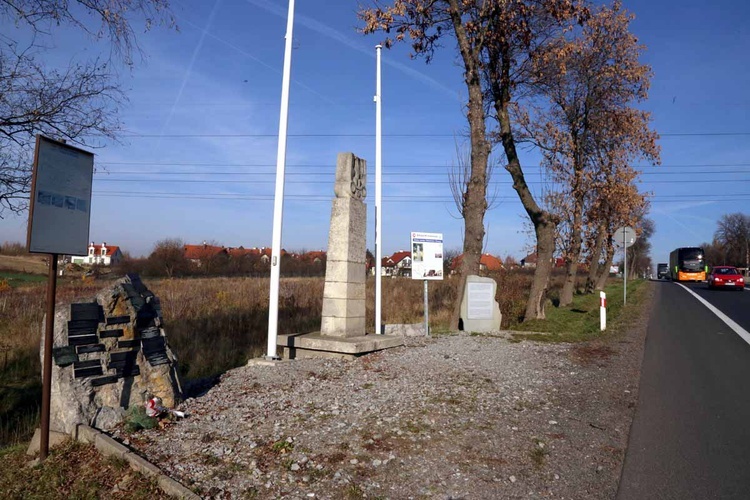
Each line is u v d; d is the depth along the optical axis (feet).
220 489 14.35
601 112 75.66
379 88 43.55
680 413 23.57
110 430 17.79
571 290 81.10
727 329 53.11
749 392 27.48
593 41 72.64
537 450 18.42
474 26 47.14
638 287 140.15
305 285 86.48
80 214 17.15
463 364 30.32
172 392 20.27
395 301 69.92
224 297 65.26
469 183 49.06
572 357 35.24
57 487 14.83
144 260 143.54
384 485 15.15
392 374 26.99
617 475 16.80
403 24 46.78
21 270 130.11
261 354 37.81
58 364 18.03
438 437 18.72
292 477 15.19
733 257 296.92
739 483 16.33
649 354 37.81
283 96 31.96
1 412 26.94
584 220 81.15
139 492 14.28
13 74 29.96
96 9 27.84
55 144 16.26
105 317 19.56
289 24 32.30
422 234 44.01
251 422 19.07
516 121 69.62
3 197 31.55
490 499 14.80
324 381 25.09
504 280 66.74
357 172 34.65
